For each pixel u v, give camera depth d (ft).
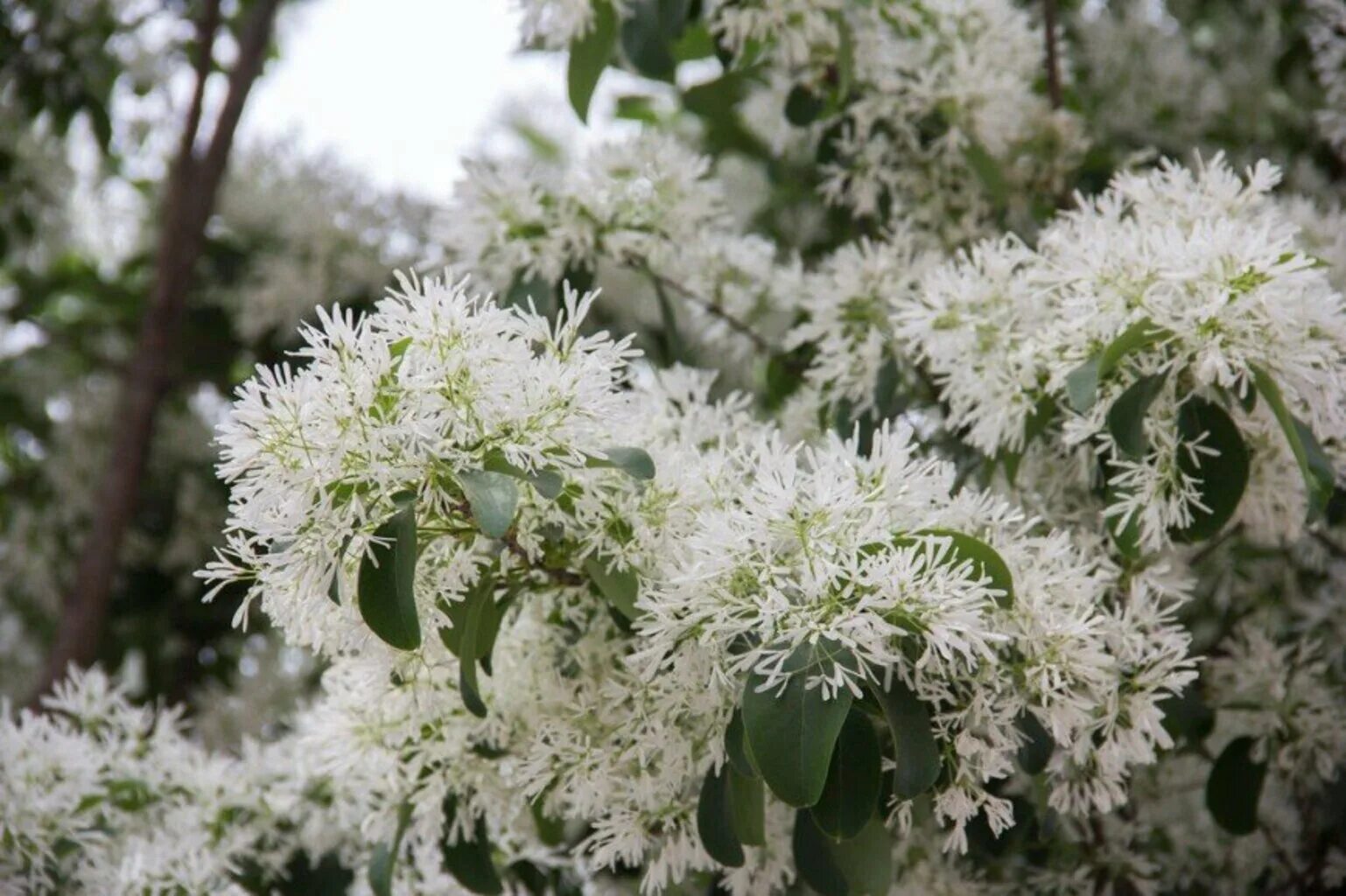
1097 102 13.62
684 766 6.77
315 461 5.91
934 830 8.71
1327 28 11.91
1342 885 9.85
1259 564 10.45
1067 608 6.67
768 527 6.05
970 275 7.91
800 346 10.68
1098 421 7.23
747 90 13.23
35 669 15.71
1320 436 7.32
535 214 9.43
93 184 16.83
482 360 6.08
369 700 7.43
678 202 9.80
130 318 16.93
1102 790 6.79
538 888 8.98
